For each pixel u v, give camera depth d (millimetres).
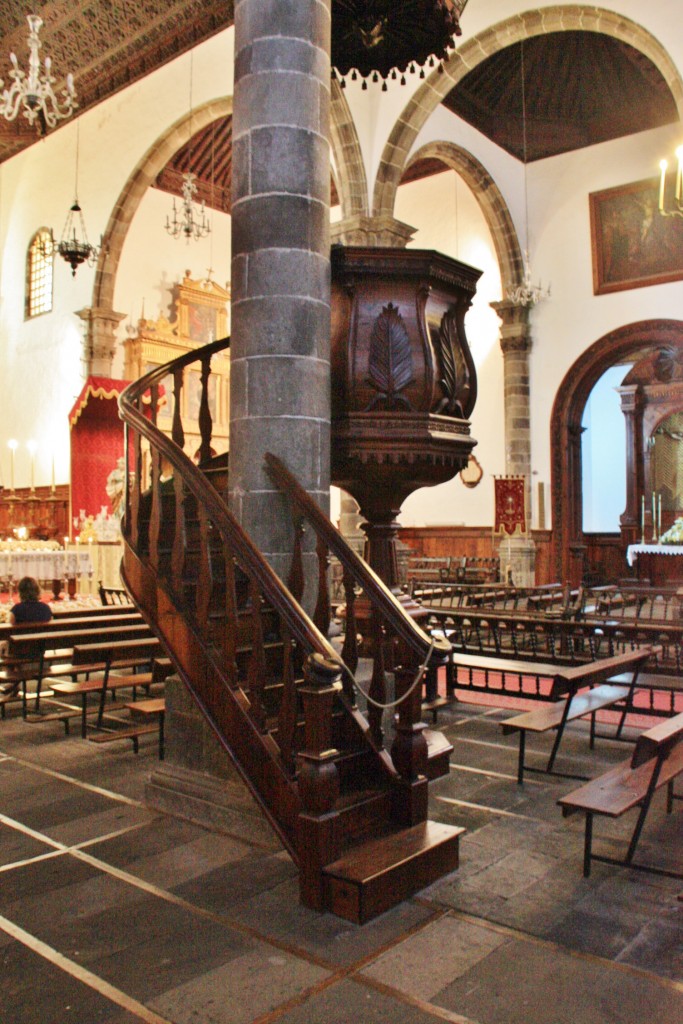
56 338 21891
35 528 21062
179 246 22312
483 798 5289
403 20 6543
